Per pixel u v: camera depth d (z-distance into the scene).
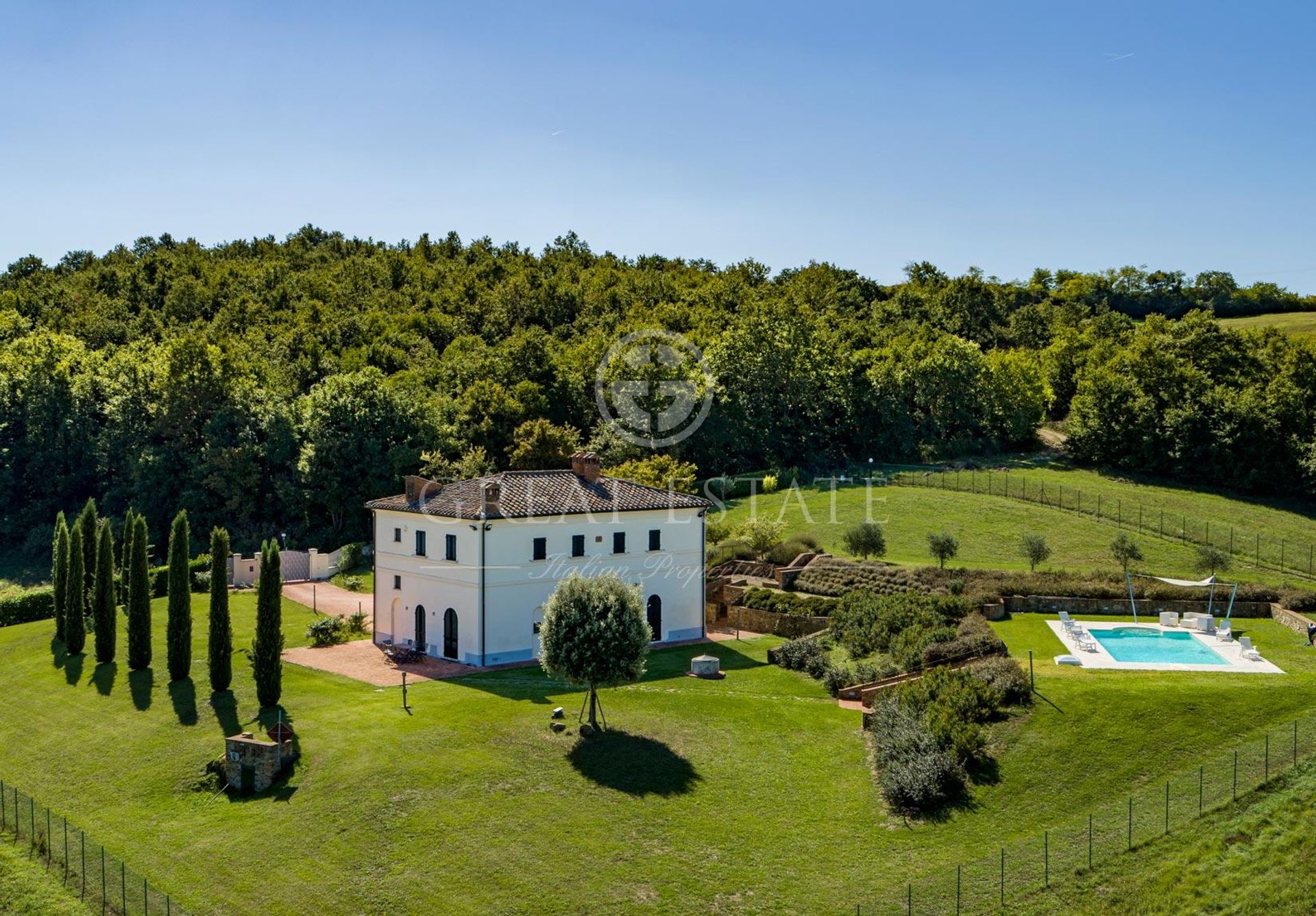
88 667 61.00
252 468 108.00
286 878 36.97
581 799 41.22
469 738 46.69
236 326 163.25
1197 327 134.75
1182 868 34.47
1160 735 42.53
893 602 64.06
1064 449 130.75
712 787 42.19
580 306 191.50
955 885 34.97
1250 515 100.88
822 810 40.34
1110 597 63.25
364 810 40.78
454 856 37.62
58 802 44.31
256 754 43.66
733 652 64.12
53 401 115.31
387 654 63.00
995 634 56.22
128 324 159.12
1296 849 34.38
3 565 106.06
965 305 194.75
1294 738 41.09
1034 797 39.78
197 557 100.25
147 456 108.19
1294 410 111.06
